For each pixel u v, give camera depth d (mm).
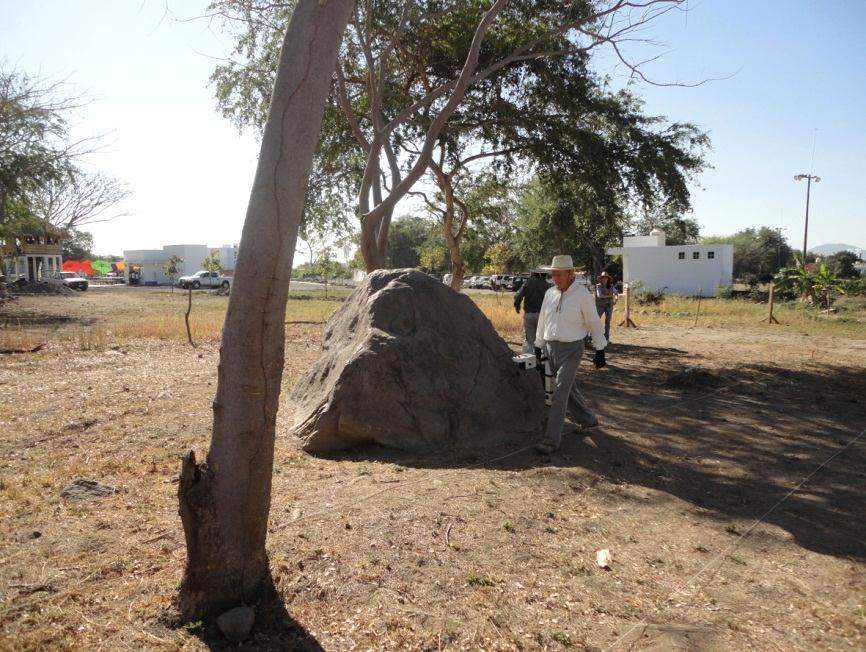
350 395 5754
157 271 73750
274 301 2869
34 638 2748
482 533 3965
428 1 14312
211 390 8539
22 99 24719
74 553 3590
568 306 5633
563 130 15352
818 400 8438
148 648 2734
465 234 23828
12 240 35188
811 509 4594
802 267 35625
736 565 3709
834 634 2986
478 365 6523
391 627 2955
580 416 6367
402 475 5047
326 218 18391
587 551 3824
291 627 2943
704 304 30953
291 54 2840
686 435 6527
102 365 10984
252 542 2996
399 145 17250
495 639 2891
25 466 5246
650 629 3002
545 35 10992
